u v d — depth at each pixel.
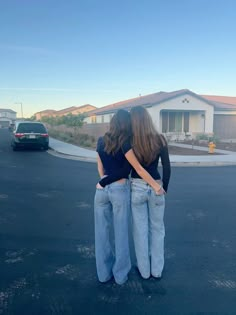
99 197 3.18
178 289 3.18
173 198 6.88
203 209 6.02
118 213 3.15
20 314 2.75
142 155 3.04
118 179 3.10
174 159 13.42
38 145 17.62
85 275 3.46
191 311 2.82
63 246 4.23
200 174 10.21
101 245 3.24
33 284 3.26
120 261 3.24
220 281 3.35
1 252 4.02
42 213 5.71
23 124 17.53
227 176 9.84
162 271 3.55
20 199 6.73
